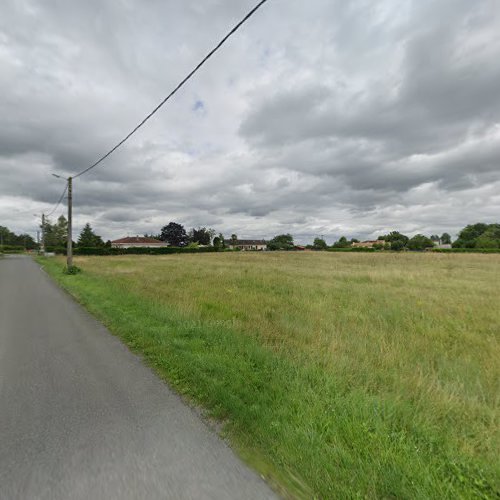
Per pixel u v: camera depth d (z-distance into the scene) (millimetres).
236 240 133250
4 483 1962
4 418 2783
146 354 4531
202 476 2039
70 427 2631
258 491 1917
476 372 3869
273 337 5250
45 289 11945
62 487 1932
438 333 5602
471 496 1888
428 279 14570
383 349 4594
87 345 5004
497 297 9453
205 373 3736
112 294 9602
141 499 1836
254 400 3029
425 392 3201
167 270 19438
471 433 2592
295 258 38906
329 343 4844
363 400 2955
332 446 2326
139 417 2799
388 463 2123
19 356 4480
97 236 85375
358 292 10422
